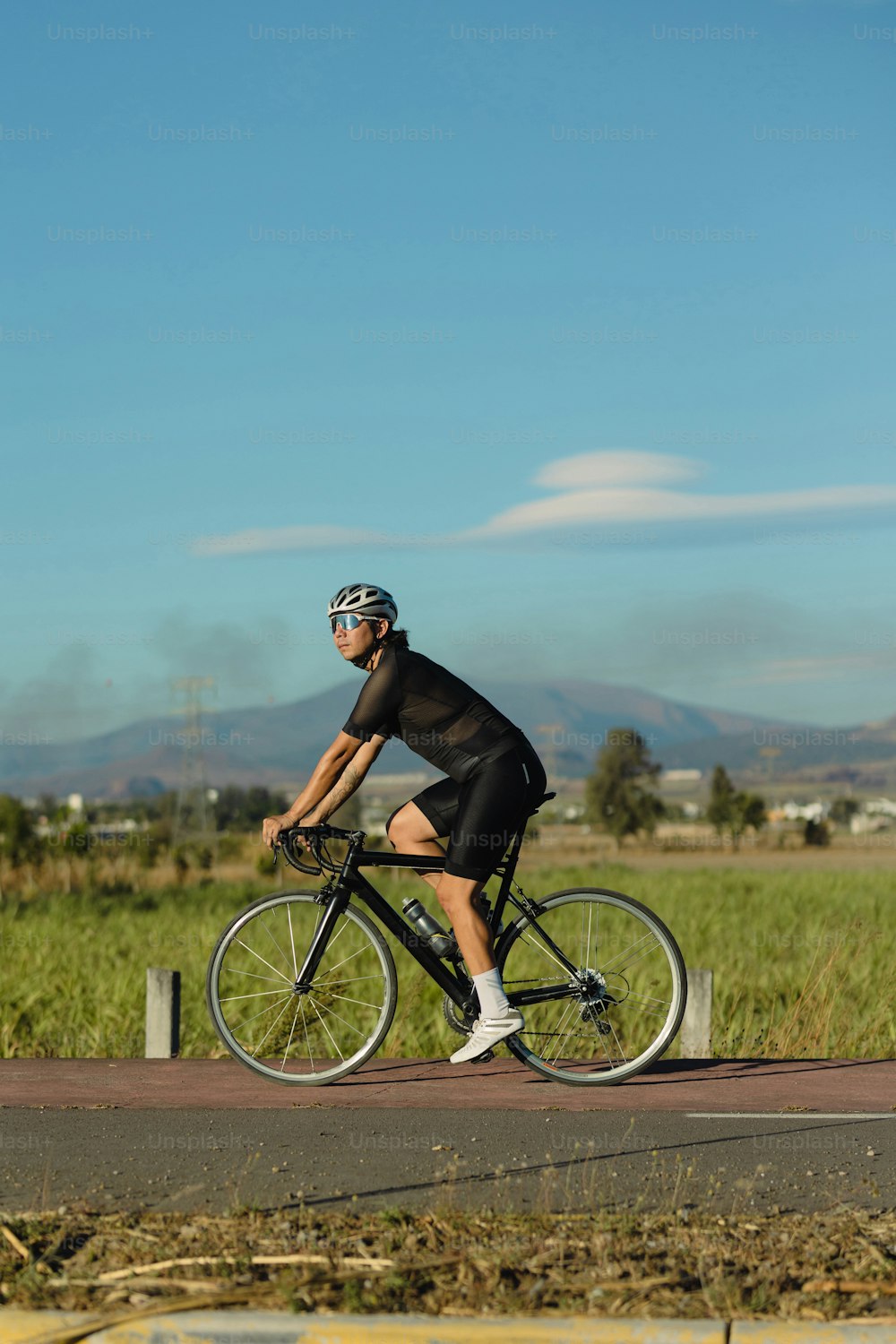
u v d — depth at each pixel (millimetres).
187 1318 3592
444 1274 3908
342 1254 4066
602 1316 3635
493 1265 3943
